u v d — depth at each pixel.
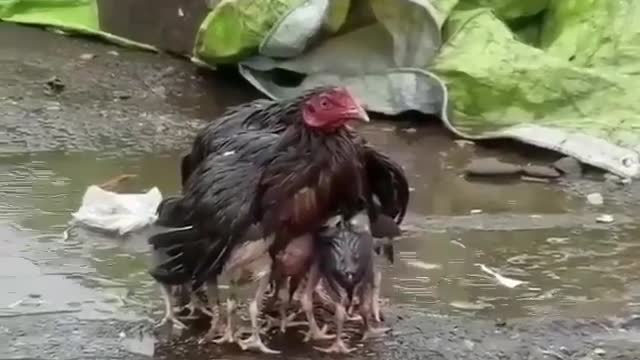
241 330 5.03
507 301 5.51
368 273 4.80
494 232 6.36
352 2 8.26
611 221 6.57
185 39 9.53
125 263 5.79
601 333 5.22
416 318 5.27
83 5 11.03
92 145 7.64
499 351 5.00
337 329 4.91
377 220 5.01
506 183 7.15
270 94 8.60
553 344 5.10
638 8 8.59
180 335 5.03
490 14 8.39
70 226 6.23
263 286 4.81
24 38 10.16
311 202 4.66
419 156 7.58
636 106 7.86
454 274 5.79
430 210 6.67
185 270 4.83
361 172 4.76
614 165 7.32
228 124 4.98
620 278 5.82
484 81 7.89
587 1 8.60
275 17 8.45
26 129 7.90
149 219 6.18
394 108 8.20
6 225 6.23
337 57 8.43
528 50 8.08
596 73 7.97
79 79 9.05
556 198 6.91
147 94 8.77
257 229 4.63
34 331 5.05
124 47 9.95
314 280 4.84
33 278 5.59
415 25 8.10
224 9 8.62
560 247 6.18
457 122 7.98
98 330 5.07
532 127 7.75
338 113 4.57
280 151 4.65
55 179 6.98
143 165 7.30
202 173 4.78
